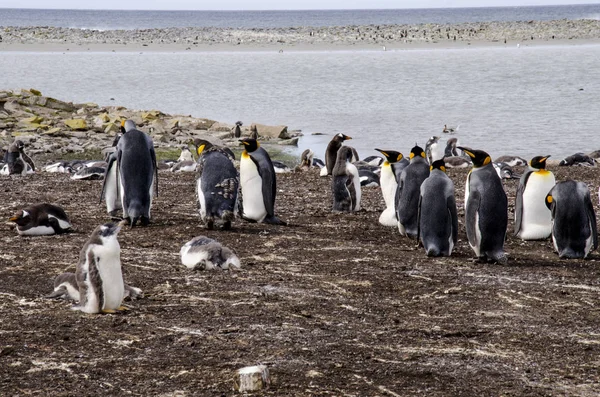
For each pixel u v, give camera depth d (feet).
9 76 274.98
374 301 38.91
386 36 522.88
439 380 28.19
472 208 47.39
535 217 55.52
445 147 131.13
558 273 45.39
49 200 70.33
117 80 264.31
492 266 47.06
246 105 201.36
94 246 34.47
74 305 36.09
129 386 26.99
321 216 65.00
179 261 46.65
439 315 36.70
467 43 465.06
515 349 31.91
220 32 588.91
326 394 26.48
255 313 36.01
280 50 413.59
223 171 56.70
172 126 155.22
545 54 371.35
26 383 27.17
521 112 180.75
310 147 139.85
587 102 196.54
